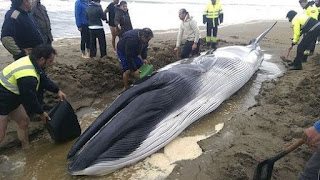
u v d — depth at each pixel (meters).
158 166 4.53
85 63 7.78
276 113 5.88
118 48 6.74
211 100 6.14
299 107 6.05
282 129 5.29
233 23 18.08
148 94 5.14
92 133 4.62
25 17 5.71
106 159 4.27
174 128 5.14
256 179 3.92
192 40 8.83
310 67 8.84
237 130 5.45
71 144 5.10
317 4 10.75
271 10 26.62
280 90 7.08
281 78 8.00
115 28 9.52
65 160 4.65
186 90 5.68
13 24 5.50
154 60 8.59
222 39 12.97
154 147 4.77
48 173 4.36
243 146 4.85
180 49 10.11
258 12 24.84
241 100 6.87
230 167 4.30
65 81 6.60
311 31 8.09
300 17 8.25
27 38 5.77
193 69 6.18
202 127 5.68
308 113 5.81
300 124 5.40
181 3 26.52
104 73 7.37
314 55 10.20
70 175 4.31
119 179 4.26
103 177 4.30
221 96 6.47
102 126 4.71
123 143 4.46
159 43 11.52
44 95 6.24
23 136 4.88
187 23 8.69
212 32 11.18
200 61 6.76
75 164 4.23
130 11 20.23
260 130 5.36
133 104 4.92
